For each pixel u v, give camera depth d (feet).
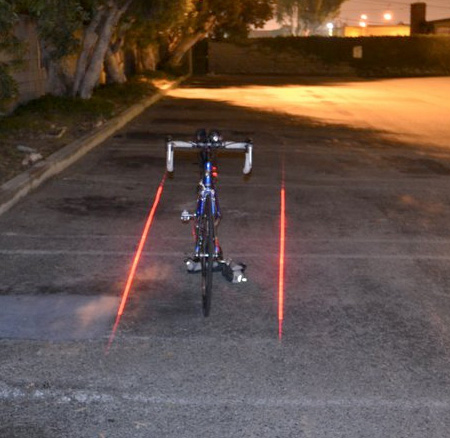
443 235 27.78
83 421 13.34
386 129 63.52
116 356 16.19
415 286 21.57
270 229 28.30
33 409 13.78
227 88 123.44
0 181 33.27
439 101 95.04
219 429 13.06
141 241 26.17
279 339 17.30
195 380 15.03
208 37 182.60
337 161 45.62
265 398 14.28
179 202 33.01
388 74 183.62
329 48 185.16
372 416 13.62
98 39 69.31
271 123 67.56
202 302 19.74
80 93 69.36
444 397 14.44
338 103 91.50
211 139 18.01
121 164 42.86
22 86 59.98
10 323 18.11
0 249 24.73
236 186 36.99
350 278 22.22
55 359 15.99
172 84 120.88
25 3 38.88
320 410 13.83
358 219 30.19
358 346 16.98
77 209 31.07
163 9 77.00
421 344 17.17
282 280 21.86
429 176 40.70
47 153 41.68
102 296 20.25
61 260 23.65
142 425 13.20
